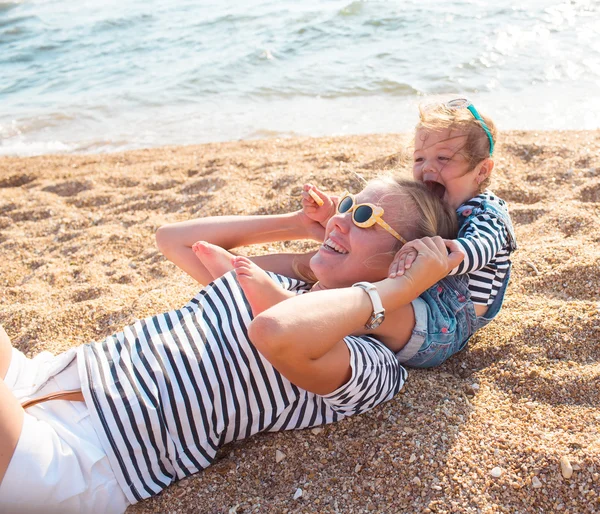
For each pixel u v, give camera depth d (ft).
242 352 6.20
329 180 13.80
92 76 32.35
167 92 27.91
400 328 6.84
